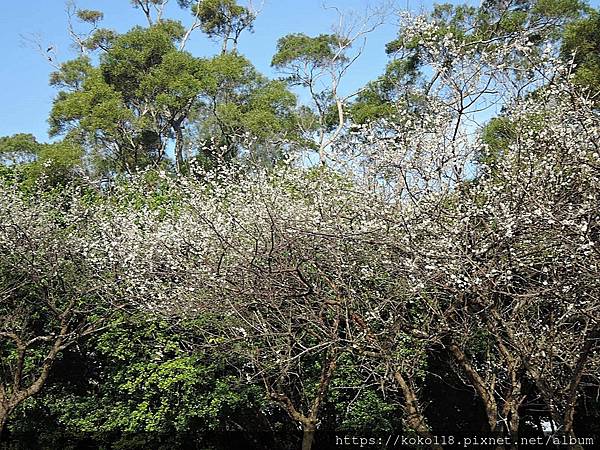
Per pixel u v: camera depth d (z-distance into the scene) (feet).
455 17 56.08
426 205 23.95
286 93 83.20
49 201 45.16
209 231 33.50
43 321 44.29
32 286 41.73
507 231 21.30
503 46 26.96
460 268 21.79
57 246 39.88
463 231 22.90
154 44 85.15
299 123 74.43
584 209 21.52
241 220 32.19
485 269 22.50
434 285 23.47
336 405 37.81
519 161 25.49
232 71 83.82
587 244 20.30
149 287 35.86
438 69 26.22
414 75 64.23
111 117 77.92
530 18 54.24
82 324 41.50
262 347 30.60
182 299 31.73
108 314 40.75
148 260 34.40
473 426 43.50
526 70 26.32
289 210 31.27
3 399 38.99
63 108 80.94
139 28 87.15
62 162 68.44
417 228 23.94
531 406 40.22
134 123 80.12
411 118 30.07
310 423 31.17
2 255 39.65
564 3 53.72
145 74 85.46
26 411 44.88
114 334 40.65
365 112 62.54
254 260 25.85
